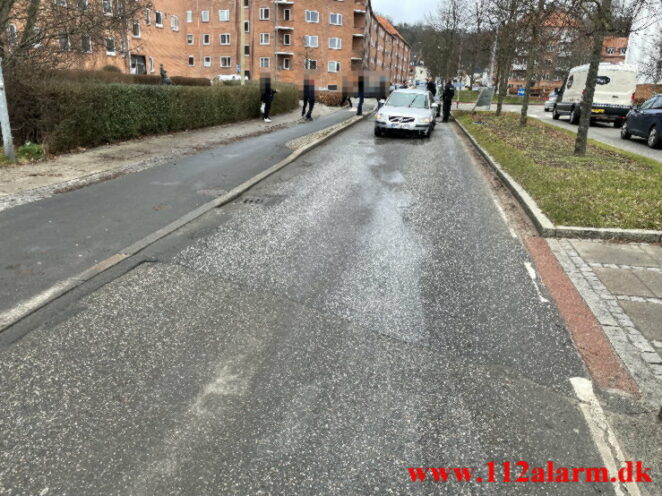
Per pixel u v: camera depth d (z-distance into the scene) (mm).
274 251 5551
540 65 29078
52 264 4938
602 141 16812
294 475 2498
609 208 7062
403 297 4527
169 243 5664
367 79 29469
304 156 11828
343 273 5020
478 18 24000
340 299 4445
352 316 4145
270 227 6398
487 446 2746
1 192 7418
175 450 2639
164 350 3553
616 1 9875
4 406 2930
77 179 8422
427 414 2982
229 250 5531
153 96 13367
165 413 2916
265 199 7805
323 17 64812
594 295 4668
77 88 10586
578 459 2678
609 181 8797
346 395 3131
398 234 6312
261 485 2432
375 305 4352
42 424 2797
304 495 2385
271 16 63531
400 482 2480
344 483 2461
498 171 10281
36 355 3441
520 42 19453
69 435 2721
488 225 6844
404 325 4023
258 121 19047
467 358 3588
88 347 3557
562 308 4398
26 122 10016
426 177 9969
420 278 4965
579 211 6930
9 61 10148
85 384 3152
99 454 2598
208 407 2980
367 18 72375
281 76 65438
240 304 4285
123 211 6766
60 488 2387
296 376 3309
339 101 30062
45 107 10016
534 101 46750
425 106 17078
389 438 2775
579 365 3551
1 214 6453
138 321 3936
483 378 3357
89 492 2369
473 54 29875
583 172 9578
